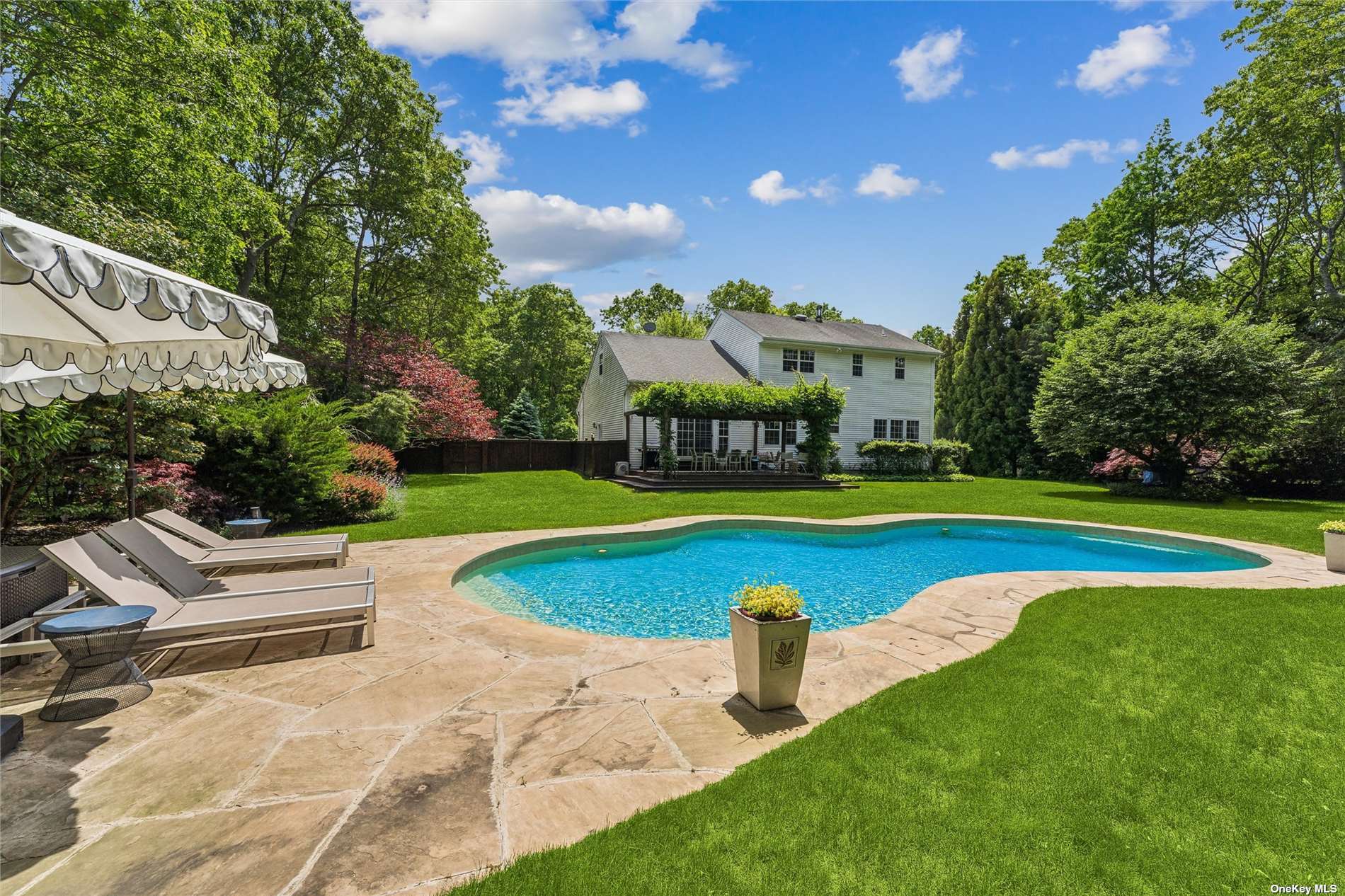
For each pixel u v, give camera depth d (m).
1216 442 16.97
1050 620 5.02
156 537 4.80
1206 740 2.95
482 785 2.52
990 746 2.87
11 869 1.95
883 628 4.89
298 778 2.55
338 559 6.27
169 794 2.41
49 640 3.33
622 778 2.59
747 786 2.50
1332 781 2.60
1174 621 4.98
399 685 3.58
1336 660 4.09
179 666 3.84
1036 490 19.86
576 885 1.92
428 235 20.75
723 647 4.41
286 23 16.98
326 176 19.05
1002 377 27.44
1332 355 17.14
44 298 3.03
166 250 8.55
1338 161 17.98
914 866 2.04
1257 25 18.58
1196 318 16.67
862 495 17.03
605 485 18.94
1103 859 2.09
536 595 6.94
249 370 5.07
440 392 21.06
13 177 7.69
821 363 25.34
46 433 5.97
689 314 49.47
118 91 9.23
